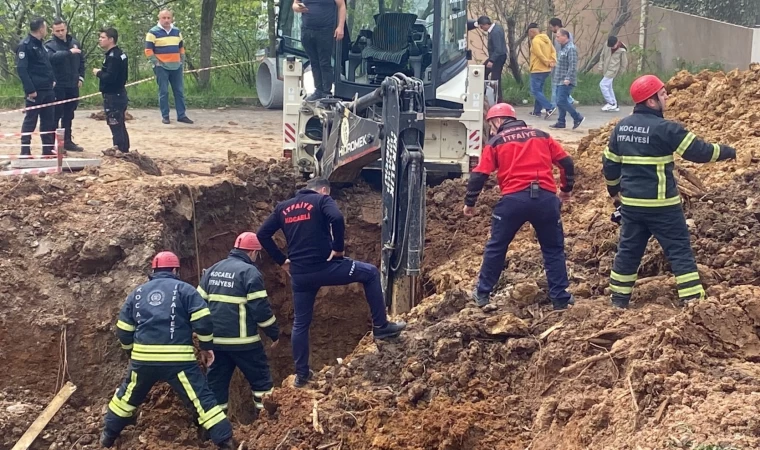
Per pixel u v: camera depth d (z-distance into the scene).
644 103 6.58
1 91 19.67
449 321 7.18
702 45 24.17
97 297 8.57
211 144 14.52
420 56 11.30
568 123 17.44
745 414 4.80
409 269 7.52
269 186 11.56
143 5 22.09
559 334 6.67
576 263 8.26
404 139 7.52
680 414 4.98
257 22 22.55
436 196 11.16
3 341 8.29
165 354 7.02
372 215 11.52
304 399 6.96
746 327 6.00
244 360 7.85
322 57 11.04
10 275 8.58
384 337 7.30
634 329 6.44
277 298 11.28
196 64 22.81
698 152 6.37
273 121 17.75
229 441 7.03
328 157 9.70
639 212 6.63
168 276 7.34
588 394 5.88
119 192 9.77
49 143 12.10
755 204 8.20
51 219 9.12
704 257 7.55
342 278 7.21
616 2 24.53
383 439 6.20
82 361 8.30
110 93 12.30
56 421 7.81
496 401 6.35
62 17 21.44
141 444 7.43
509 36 21.64
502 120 7.15
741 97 11.21
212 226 10.62
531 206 6.91
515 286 7.45
